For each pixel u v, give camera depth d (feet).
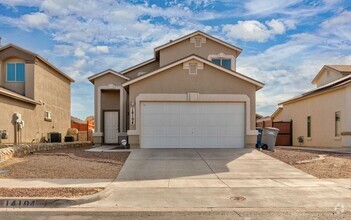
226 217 23.16
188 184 33.53
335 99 71.05
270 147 57.06
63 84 97.14
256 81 56.95
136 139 56.13
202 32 73.61
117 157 47.85
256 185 33.12
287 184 33.55
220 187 32.22
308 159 47.32
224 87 57.06
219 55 74.23
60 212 24.41
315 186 32.65
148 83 56.65
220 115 57.21
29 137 73.56
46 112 83.25
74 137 94.63
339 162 45.47
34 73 75.97
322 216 23.34
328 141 73.92
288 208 25.43
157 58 77.25
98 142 74.74
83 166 41.88
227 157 47.85
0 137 60.90
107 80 74.49
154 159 46.16
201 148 55.98
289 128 94.79
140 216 23.41
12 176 36.47
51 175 37.17
